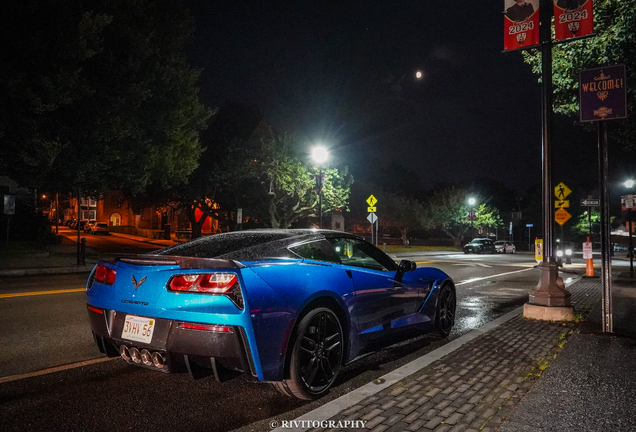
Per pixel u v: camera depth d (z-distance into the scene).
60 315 7.83
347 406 3.75
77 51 13.73
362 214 46.00
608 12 8.30
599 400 3.89
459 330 7.24
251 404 3.99
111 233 63.75
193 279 3.60
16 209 30.98
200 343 3.49
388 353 5.73
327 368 4.21
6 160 15.28
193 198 32.69
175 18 19.47
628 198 16.53
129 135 17.52
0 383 4.44
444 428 3.32
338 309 4.45
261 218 33.44
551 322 7.39
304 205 31.59
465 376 4.52
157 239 46.38
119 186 20.41
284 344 3.71
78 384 4.45
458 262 26.95
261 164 28.09
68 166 15.91
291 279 3.93
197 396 4.16
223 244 4.61
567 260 26.11
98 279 4.29
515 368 4.79
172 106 19.41
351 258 5.60
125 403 3.97
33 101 13.05
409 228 51.34
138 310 3.76
